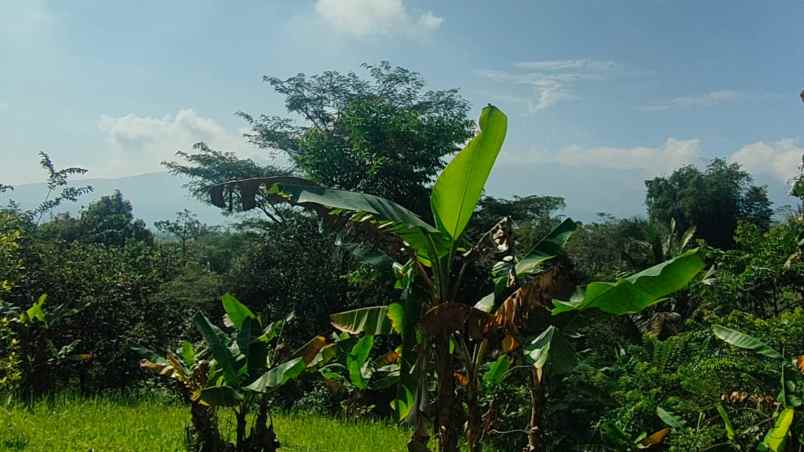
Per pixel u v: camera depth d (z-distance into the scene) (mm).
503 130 6055
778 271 12984
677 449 9281
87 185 19078
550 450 12070
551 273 6188
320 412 15906
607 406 11930
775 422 8148
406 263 7309
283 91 27750
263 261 20891
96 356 17047
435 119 21250
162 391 15914
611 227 36031
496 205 24078
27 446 9055
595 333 15414
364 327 6941
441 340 6691
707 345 10664
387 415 16188
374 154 19328
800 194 14461
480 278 16812
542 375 7281
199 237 40781
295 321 19328
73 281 16812
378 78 27375
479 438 6953
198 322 9609
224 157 27375
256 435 9336
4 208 17500
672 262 5734
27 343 13805
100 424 11008
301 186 6992
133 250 21562
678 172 44562
